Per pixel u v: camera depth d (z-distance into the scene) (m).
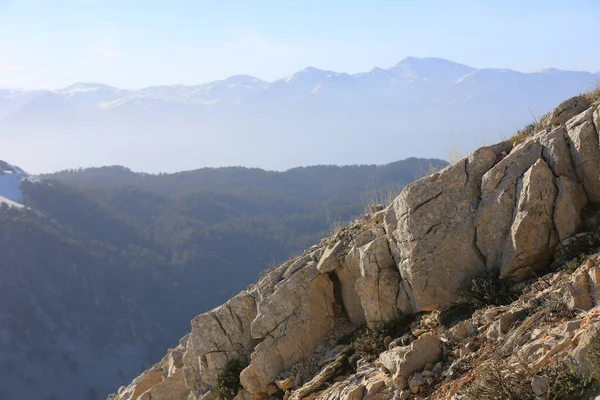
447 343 10.91
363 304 14.04
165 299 175.88
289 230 194.38
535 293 10.67
